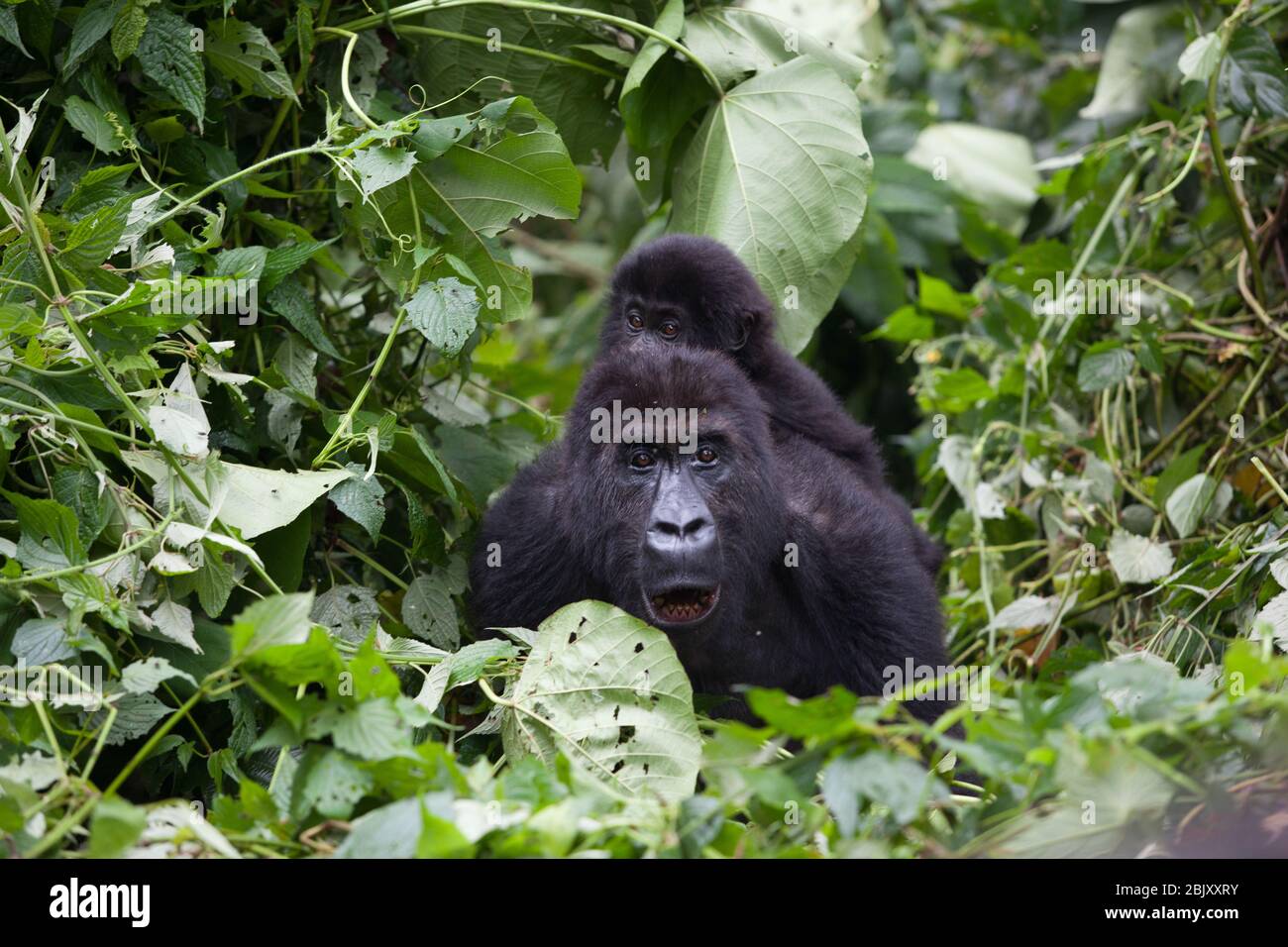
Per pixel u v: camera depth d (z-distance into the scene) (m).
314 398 4.96
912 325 7.41
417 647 4.45
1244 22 6.48
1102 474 6.44
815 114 5.77
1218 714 3.15
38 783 3.53
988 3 9.11
